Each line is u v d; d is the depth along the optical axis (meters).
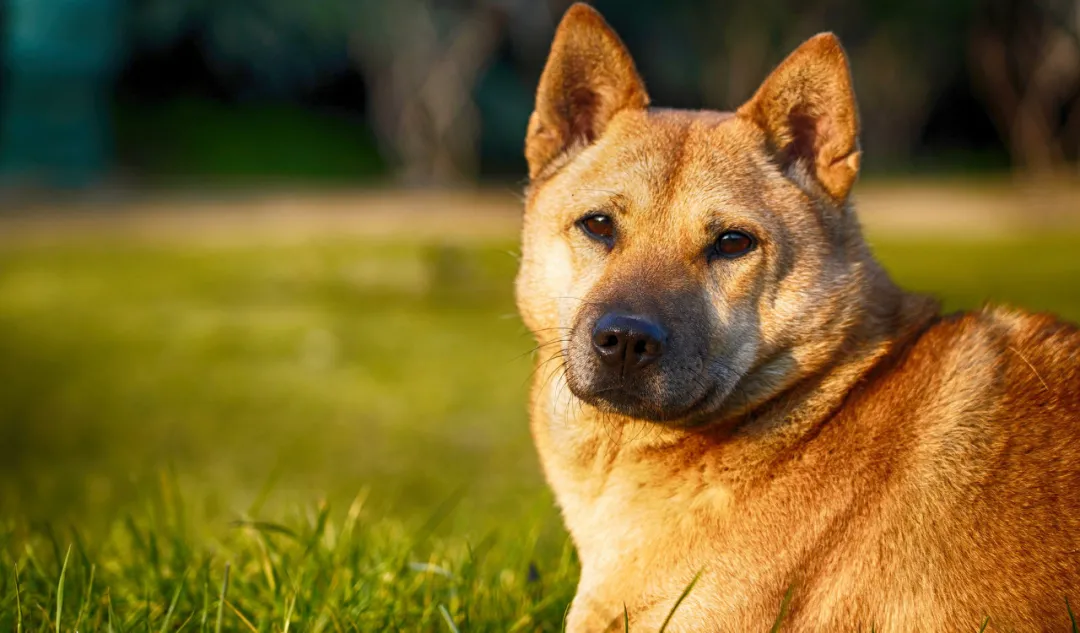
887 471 3.47
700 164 4.02
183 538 4.96
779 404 3.80
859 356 3.82
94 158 49.78
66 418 11.23
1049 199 43.91
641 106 4.36
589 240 4.06
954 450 3.45
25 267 24.92
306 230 33.00
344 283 21.77
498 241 27.61
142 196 45.03
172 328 16.94
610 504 3.83
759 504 3.54
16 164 47.56
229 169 53.81
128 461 9.35
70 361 14.49
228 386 12.83
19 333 16.70
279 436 10.33
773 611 3.41
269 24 55.50
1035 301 16.70
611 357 3.67
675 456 3.77
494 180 58.38
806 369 3.81
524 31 54.47
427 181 53.72
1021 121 56.47
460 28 52.19
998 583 3.26
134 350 15.20
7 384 13.12
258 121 58.81
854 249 4.03
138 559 4.82
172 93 58.22
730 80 56.25
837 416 3.70
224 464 9.24
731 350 3.83
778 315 3.85
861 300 3.91
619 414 3.80
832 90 4.00
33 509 7.40
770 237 3.87
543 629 4.29
